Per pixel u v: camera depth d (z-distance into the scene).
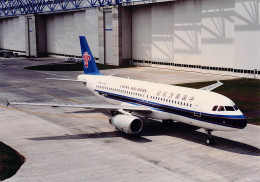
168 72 79.69
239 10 66.69
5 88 59.34
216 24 71.94
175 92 30.77
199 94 28.86
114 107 31.69
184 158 25.39
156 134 31.78
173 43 83.38
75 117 38.75
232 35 69.12
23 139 30.20
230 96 49.91
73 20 113.25
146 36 91.06
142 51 93.31
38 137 30.84
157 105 31.45
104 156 25.72
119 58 94.19
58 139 30.20
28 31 131.88
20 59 120.31
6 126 34.69
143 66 93.44
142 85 34.91
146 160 24.92
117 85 37.66
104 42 98.06
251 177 21.94
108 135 31.47
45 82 66.88
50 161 24.64
